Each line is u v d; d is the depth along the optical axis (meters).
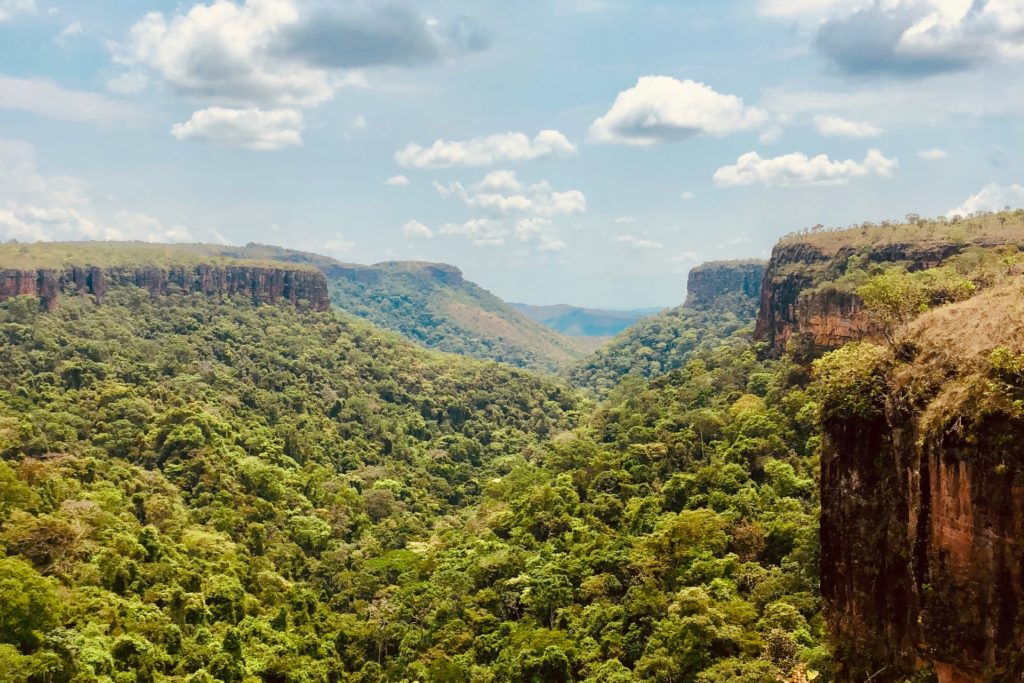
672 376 171.00
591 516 96.38
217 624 83.69
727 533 77.81
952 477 21.30
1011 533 19.67
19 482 85.94
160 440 128.25
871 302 38.62
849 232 153.50
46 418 125.62
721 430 112.56
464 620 84.00
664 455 109.62
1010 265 58.88
